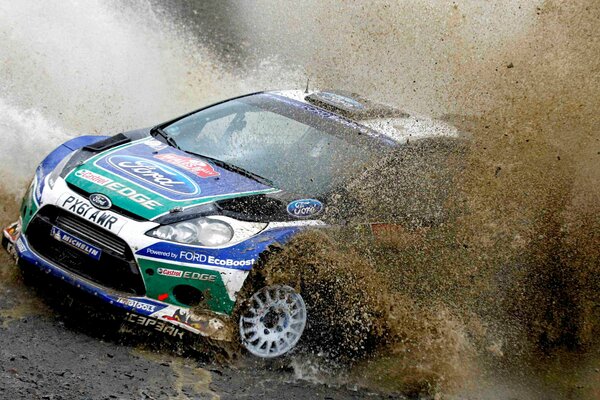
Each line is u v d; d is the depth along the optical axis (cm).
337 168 959
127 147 950
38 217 826
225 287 783
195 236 788
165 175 877
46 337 754
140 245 776
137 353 771
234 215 823
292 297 818
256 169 936
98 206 803
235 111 1070
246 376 780
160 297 782
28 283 864
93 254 789
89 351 746
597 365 941
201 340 784
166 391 694
